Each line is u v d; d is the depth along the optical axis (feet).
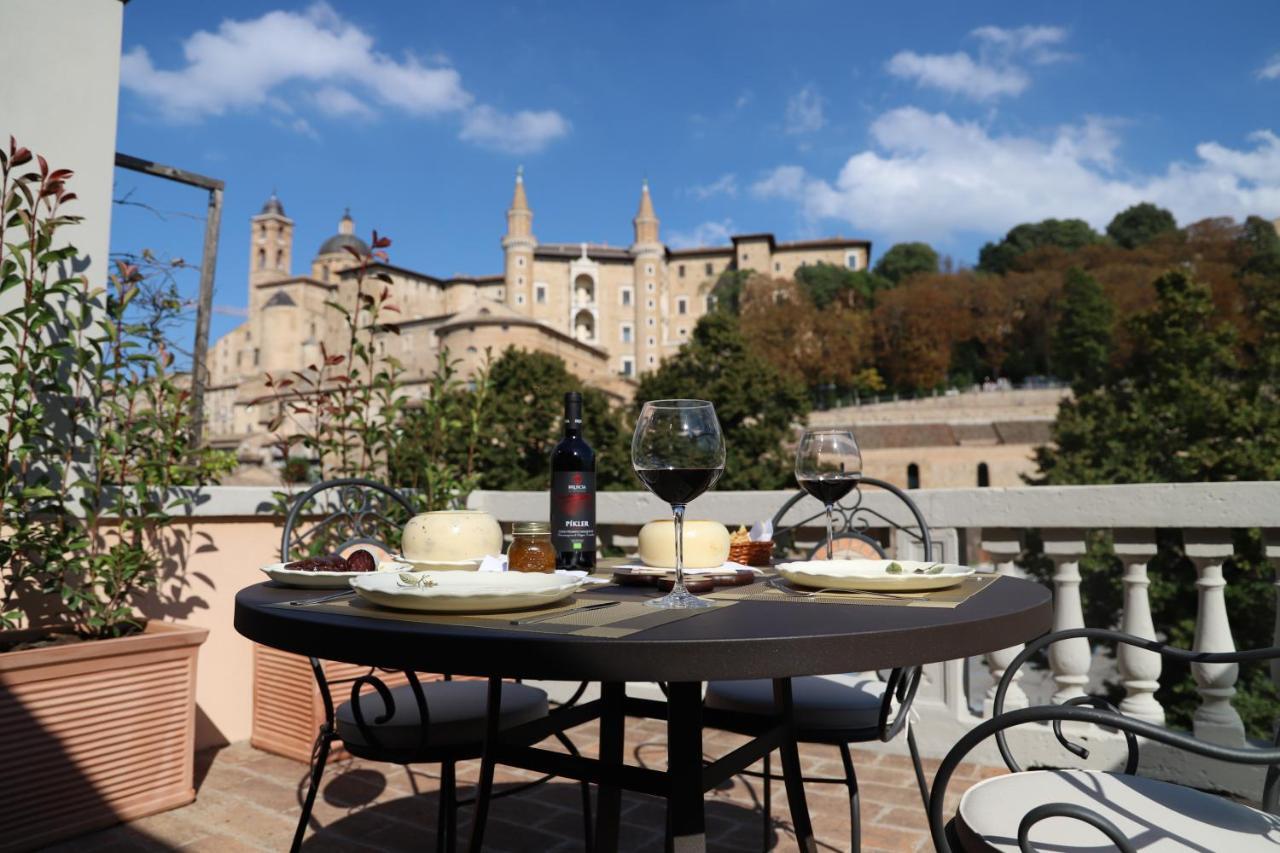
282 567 4.94
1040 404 160.15
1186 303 76.54
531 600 3.50
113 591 9.01
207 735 10.81
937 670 10.17
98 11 10.53
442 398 12.87
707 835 7.83
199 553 10.78
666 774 4.20
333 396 11.88
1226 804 3.94
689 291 292.20
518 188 280.72
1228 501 8.39
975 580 4.99
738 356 106.52
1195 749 2.90
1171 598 48.88
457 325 189.78
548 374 87.51
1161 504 8.74
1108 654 53.16
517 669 2.94
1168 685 48.52
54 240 9.95
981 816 3.84
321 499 11.67
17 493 8.39
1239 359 76.48
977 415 160.15
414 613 3.62
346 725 5.89
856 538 8.57
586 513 5.64
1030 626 3.72
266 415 198.80
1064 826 3.70
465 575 4.40
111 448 9.48
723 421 103.91
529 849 7.68
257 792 9.16
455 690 6.66
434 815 8.47
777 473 101.65
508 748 4.82
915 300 226.58
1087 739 9.16
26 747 7.59
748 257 287.48
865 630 3.07
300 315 267.59
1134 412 74.84
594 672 2.87
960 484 148.25
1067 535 9.46
